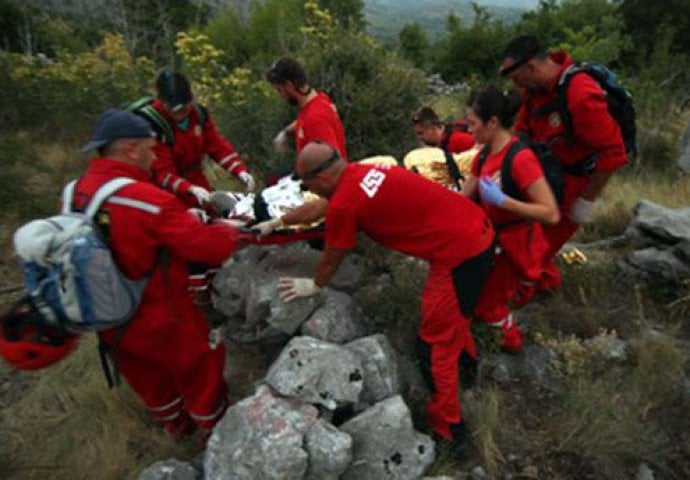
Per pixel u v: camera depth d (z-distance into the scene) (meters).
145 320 2.38
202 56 7.34
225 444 2.48
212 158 3.79
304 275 3.35
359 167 2.49
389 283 3.56
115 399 3.18
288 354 2.72
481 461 2.79
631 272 4.09
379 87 5.39
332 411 2.61
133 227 2.20
